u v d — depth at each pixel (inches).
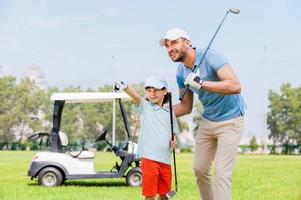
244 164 839.1
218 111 217.0
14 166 738.2
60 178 410.9
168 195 213.6
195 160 228.5
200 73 213.2
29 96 3213.6
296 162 937.5
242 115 219.6
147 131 217.6
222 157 216.2
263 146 2554.1
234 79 206.7
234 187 400.8
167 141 218.1
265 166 756.6
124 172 417.1
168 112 221.5
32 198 334.0
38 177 412.8
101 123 2992.1
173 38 211.2
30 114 3233.3
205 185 231.3
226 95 214.4
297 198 335.0
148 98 220.7
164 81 221.0
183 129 2694.4
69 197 338.0
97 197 338.0
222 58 210.1
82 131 3048.7
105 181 461.7
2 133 3137.3
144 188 215.6
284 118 3181.6
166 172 217.9
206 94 215.0
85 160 416.5
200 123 225.3
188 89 226.2
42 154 416.5
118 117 2901.1
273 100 3176.7
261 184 428.8
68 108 3043.8
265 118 2815.0
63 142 425.4
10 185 420.2
